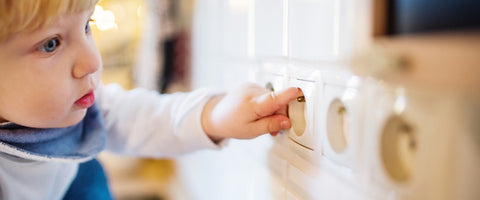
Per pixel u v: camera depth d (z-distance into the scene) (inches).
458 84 7.2
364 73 9.9
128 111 23.1
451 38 7.4
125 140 22.7
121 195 42.1
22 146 18.3
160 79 37.2
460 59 7.2
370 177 10.1
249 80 20.0
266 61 17.7
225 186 25.4
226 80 24.1
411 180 8.8
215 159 27.9
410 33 8.7
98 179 24.7
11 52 13.2
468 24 7.3
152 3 36.6
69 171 22.7
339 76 11.3
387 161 9.6
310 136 13.6
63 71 14.1
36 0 12.1
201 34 30.7
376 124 9.6
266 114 15.6
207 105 19.5
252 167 20.4
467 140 7.2
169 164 44.2
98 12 18.7
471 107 7.1
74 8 13.2
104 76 41.5
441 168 7.7
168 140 21.6
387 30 9.3
